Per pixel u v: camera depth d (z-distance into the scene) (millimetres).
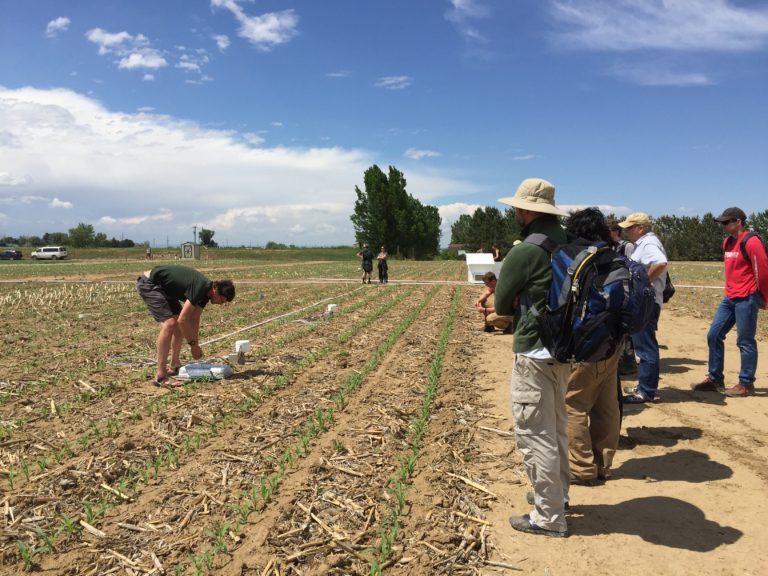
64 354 8914
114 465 4531
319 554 3338
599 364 3898
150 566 3232
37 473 4430
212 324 12156
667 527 3607
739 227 6383
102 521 3713
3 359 8648
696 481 4293
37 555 3342
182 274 7004
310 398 6473
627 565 3180
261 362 8320
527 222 3633
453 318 13086
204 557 3260
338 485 4234
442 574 3137
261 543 3436
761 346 9578
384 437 5207
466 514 3799
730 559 3219
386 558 3277
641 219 6168
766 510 3807
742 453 4820
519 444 3502
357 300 17375
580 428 4219
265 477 4355
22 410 6020
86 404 6238
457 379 7391
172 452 4844
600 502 3988
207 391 6727
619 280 3361
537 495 3502
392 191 72562
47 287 22844
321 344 9859
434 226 91188
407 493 4109
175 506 3918
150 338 10484
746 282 6309
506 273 3344
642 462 4699
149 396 6555
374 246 73812
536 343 3326
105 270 39125
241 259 68500
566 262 3324
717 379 6715
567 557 3271
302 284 24422
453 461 4691
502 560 3266
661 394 6656
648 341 6223
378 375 7602
